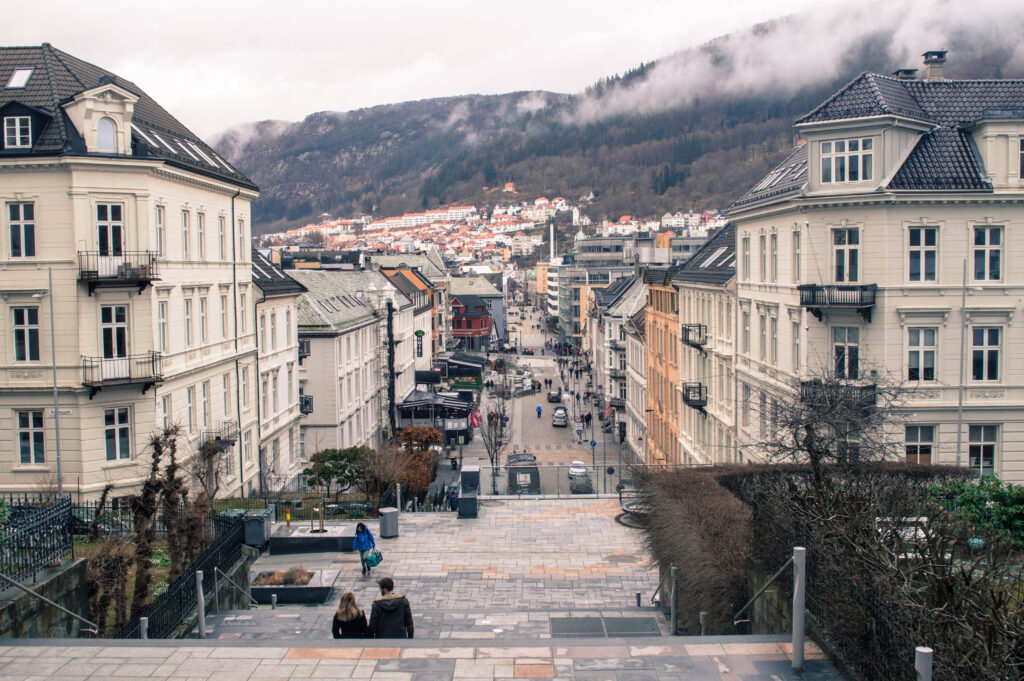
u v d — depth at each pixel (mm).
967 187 27656
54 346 29359
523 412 96750
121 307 31109
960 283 28078
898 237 27953
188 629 16750
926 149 28594
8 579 13461
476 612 20344
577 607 20922
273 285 46812
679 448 51406
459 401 79625
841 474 18891
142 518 19219
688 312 49000
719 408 42062
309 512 32219
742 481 21453
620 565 24562
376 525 29016
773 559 15711
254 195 43312
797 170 32156
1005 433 28484
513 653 12297
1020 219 27906
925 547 14070
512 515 30594
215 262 38406
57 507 15914
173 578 18797
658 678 11586
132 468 31250
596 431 83938
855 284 28438
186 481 29812
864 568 12336
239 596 20547
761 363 34750
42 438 30531
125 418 31562
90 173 29875
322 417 53938
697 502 19859
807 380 27609
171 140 36719
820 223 28984
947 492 20469
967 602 11703
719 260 43500
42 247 29984
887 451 24016
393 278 89688
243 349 42094
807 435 17609
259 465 43812
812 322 29484
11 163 29453
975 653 10555
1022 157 27859
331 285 64438
